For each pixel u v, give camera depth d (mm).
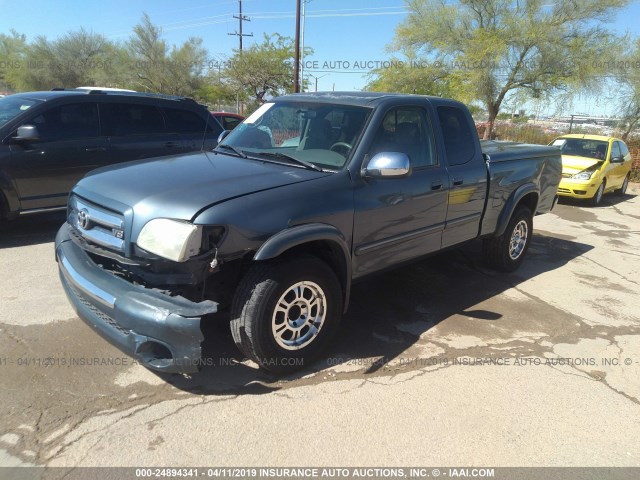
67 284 3404
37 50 38656
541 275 6047
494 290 5367
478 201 4949
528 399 3359
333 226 3441
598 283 5875
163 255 2828
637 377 3738
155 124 7406
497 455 2807
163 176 3354
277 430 2881
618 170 12664
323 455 2713
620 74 22016
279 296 3162
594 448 2918
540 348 4105
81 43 39500
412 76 25562
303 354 3418
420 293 5137
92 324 3102
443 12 23906
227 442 2760
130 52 38281
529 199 6020
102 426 2822
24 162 6102
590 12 21656
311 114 4141
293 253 3303
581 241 8070
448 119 4684
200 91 38406
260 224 3039
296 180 3393
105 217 3109
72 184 6590
